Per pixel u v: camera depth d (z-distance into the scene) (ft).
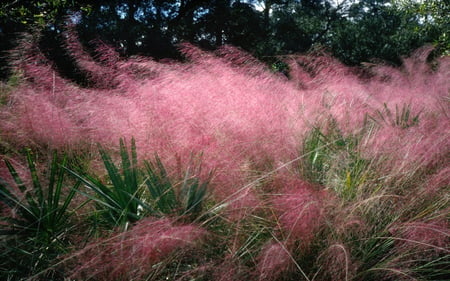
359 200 6.95
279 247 5.73
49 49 15.31
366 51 86.07
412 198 7.18
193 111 10.21
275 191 7.91
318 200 6.61
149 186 7.18
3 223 6.20
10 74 13.73
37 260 5.99
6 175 7.30
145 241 5.52
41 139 9.65
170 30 52.65
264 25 74.64
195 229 5.99
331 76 16.43
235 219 6.85
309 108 13.00
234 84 12.59
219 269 5.82
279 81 15.92
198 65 14.58
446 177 7.43
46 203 6.56
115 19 43.34
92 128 10.93
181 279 5.91
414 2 28.63
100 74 14.16
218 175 7.80
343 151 9.64
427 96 15.81
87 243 6.29
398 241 6.42
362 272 5.84
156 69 13.98
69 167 9.14
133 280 5.47
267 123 10.16
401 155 8.61
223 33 63.77
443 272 5.98
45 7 23.00
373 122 11.75
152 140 9.65
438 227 6.27
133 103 11.50
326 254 5.99
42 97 11.46
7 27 20.27
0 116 10.43
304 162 8.76
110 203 6.95
